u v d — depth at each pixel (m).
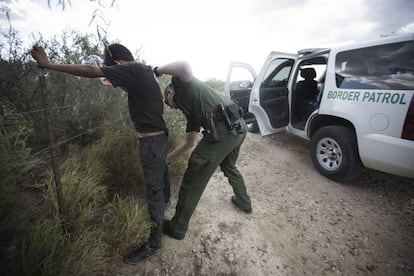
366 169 2.93
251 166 3.22
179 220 1.70
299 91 3.80
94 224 1.63
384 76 2.12
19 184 1.39
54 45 2.24
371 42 2.28
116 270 1.45
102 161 2.12
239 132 1.72
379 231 1.93
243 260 1.62
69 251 1.26
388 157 2.04
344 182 2.69
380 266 1.60
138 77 1.33
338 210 2.21
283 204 2.33
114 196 2.01
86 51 2.54
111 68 1.25
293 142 4.09
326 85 2.71
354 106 2.33
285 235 1.89
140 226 1.61
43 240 1.22
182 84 1.50
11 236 1.18
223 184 2.66
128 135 2.39
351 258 1.67
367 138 2.19
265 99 3.54
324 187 2.62
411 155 1.90
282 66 3.71
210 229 1.91
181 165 2.63
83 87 2.56
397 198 2.34
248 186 2.68
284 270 1.56
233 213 2.14
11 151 1.31
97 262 1.30
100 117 2.68
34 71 1.77
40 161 1.97
